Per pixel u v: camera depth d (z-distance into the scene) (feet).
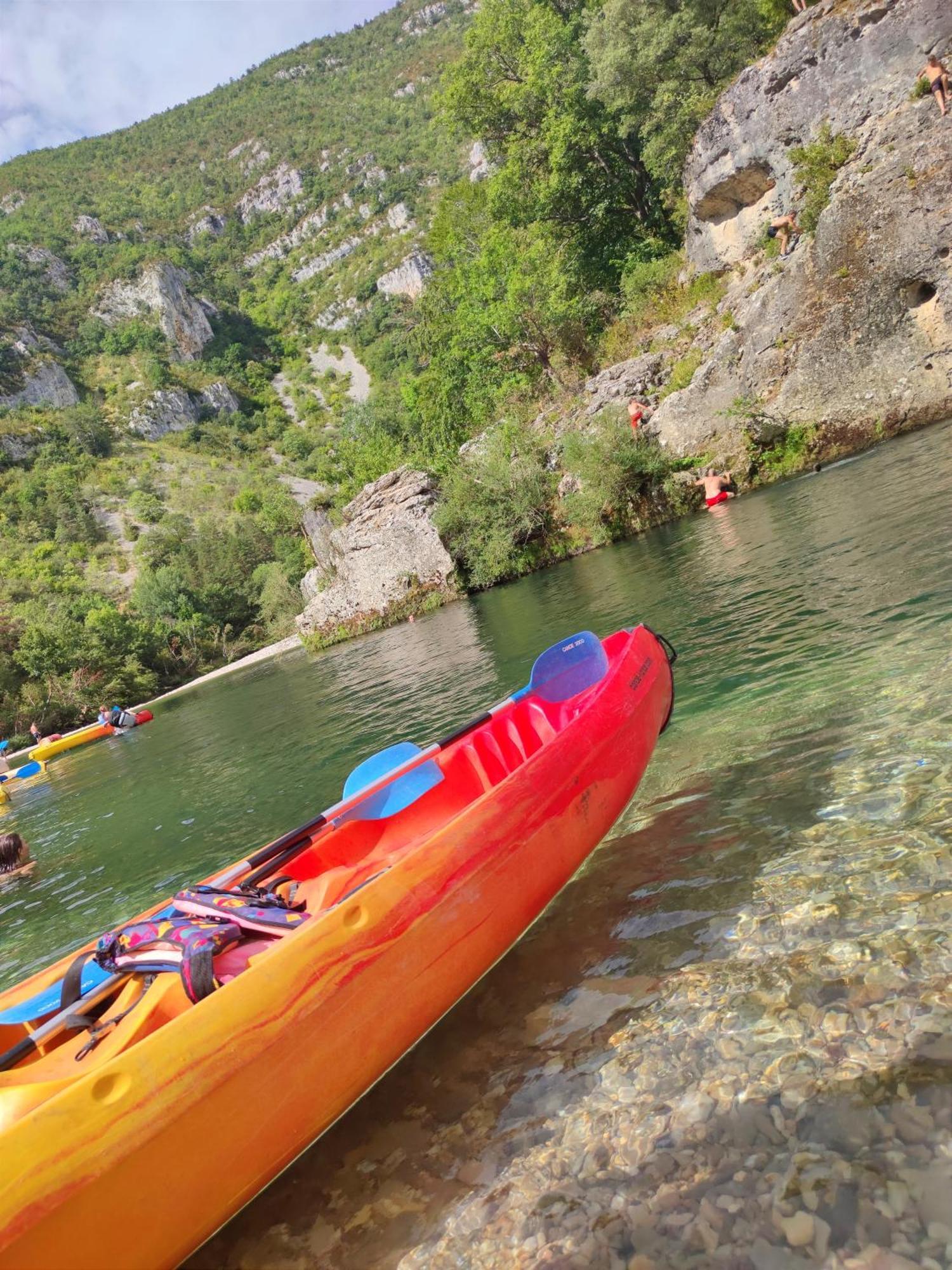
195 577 287.89
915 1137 7.20
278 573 263.08
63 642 160.25
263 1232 8.76
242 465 489.26
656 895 12.69
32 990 11.68
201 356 620.49
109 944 10.45
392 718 35.24
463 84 127.65
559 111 113.39
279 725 46.44
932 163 62.59
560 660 17.75
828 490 51.70
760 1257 6.69
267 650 158.71
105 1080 7.71
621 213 117.19
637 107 104.37
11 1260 6.82
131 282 629.51
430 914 10.50
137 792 41.06
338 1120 10.09
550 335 108.68
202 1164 7.98
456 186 139.13
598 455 75.92
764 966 10.07
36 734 111.14
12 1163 7.02
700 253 90.43
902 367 65.36
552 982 11.37
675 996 10.12
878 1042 8.33
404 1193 8.68
